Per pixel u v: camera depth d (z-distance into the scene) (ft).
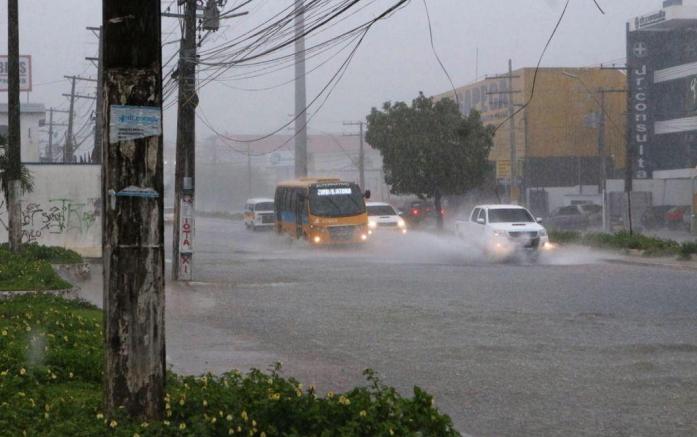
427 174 274.57
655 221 332.60
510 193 346.13
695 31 376.68
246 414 37.78
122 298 36.58
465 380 62.85
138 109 36.45
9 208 138.62
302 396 40.04
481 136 277.64
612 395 57.57
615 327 88.58
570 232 224.33
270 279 145.38
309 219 215.31
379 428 36.96
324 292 124.88
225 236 300.81
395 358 72.02
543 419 51.19
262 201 345.10
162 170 37.27
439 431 38.24
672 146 380.78
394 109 280.72
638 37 384.68
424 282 138.62
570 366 67.92
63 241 168.14
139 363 36.65
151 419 36.83
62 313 77.25
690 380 62.18
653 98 383.65
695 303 108.68
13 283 102.01
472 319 95.45
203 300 116.06
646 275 149.59
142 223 36.58
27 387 47.14
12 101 137.80
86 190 169.07
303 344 79.51
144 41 36.60
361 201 217.77
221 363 69.56
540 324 91.15
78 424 36.83
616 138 408.67
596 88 407.03
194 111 142.31
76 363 52.54
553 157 404.57
